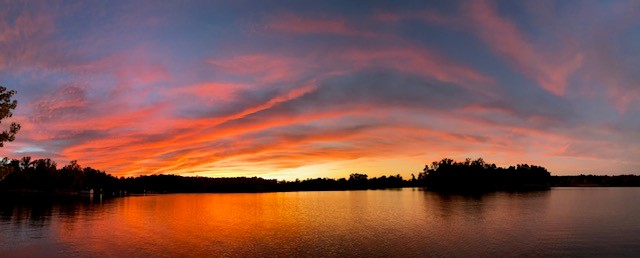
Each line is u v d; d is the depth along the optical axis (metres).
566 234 61.06
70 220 80.69
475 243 53.06
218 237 59.12
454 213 100.38
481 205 130.50
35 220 79.69
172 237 58.84
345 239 57.28
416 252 47.19
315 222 81.88
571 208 113.44
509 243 52.94
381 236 60.06
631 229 66.31
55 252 46.59
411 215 96.50
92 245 51.12
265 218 91.50
